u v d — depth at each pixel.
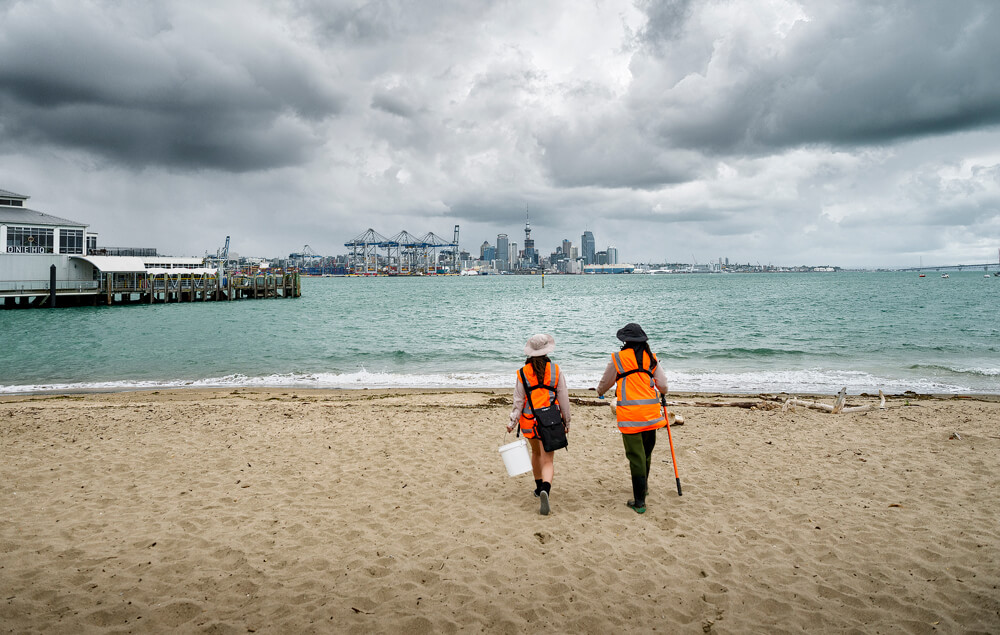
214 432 8.66
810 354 20.41
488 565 4.27
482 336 28.61
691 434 8.38
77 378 16.45
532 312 46.84
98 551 4.48
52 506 5.51
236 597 3.79
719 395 12.45
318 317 42.56
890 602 3.72
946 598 3.75
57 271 51.62
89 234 80.00
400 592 3.87
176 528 4.98
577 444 7.90
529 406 5.22
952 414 9.76
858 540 4.67
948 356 19.80
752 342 24.17
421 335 29.19
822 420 9.38
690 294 80.00
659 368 5.31
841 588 3.91
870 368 17.19
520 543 4.66
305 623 3.47
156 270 59.12
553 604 3.71
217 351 22.84
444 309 52.09
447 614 3.59
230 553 4.45
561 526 5.02
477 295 85.94
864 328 30.12
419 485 6.19
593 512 5.35
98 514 5.30
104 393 13.65
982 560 4.26
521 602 3.73
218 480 6.37
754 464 6.86
